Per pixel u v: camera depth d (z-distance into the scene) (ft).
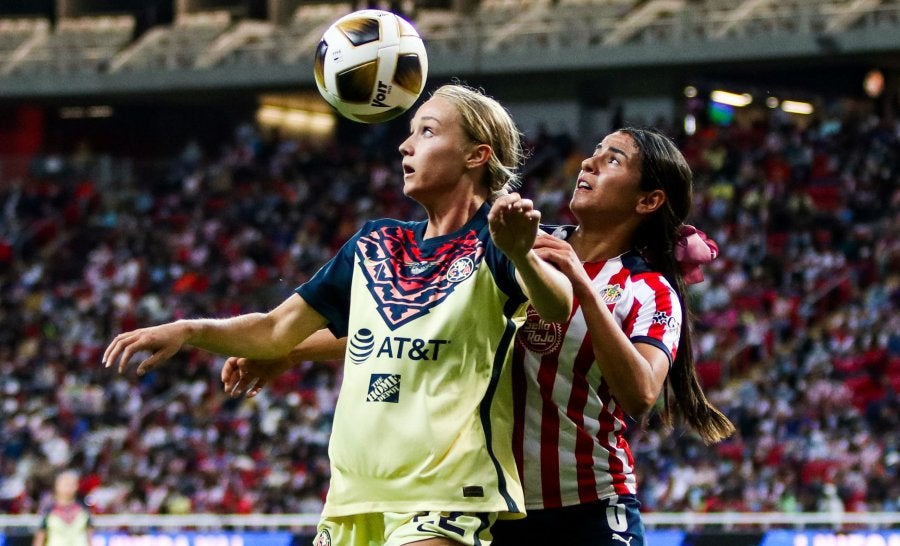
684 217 46.85
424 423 37.86
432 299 38.75
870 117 317.01
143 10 390.83
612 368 39.91
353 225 320.09
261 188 342.64
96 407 248.52
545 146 317.63
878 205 284.00
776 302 248.11
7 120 392.27
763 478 187.01
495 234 34.99
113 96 369.30
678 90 328.70
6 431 239.71
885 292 248.52
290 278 302.04
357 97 43.47
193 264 315.17
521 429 44.21
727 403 213.46
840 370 224.12
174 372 255.50
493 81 337.52
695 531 137.80
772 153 302.45
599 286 45.03
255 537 141.79
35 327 292.61
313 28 359.87
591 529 45.01
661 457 193.57
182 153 390.21
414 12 352.49
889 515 135.44
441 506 37.58
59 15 395.55
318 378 244.22
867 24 299.17
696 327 239.50
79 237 333.62
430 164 39.81
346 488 39.09
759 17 309.22
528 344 43.91
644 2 333.42
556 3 344.08
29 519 144.15
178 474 216.54
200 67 356.38
